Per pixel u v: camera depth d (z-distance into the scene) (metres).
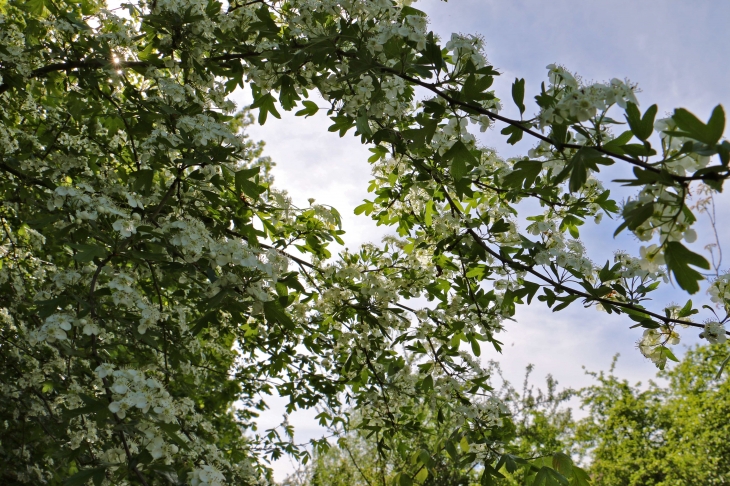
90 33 3.74
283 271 3.17
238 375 7.25
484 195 4.43
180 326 4.72
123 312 3.25
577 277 3.16
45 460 5.23
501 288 4.13
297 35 3.56
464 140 3.20
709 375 19.61
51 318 2.77
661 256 1.99
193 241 3.00
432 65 2.98
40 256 5.82
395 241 4.86
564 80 2.24
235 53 4.05
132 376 2.51
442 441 3.82
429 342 4.39
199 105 3.64
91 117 4.31
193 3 3.68
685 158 1.95
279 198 4.41
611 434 22.36
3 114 4.68
